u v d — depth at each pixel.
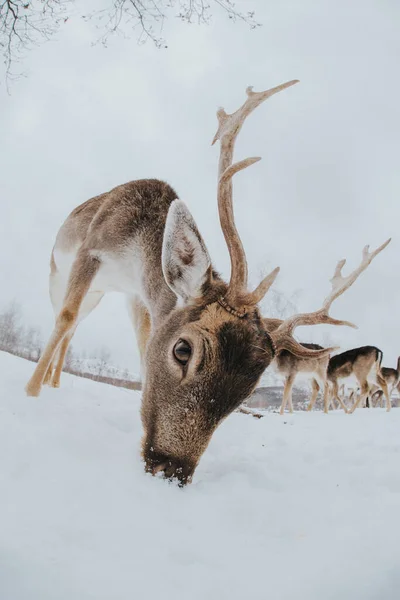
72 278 5.41
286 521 2.63
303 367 12.50
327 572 2.00
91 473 2.90
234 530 2.48
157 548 2.15
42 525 2.17
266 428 6.85
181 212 3.58
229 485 3.27
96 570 1.91
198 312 3.51
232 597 1.82
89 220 6.24
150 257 5.03
